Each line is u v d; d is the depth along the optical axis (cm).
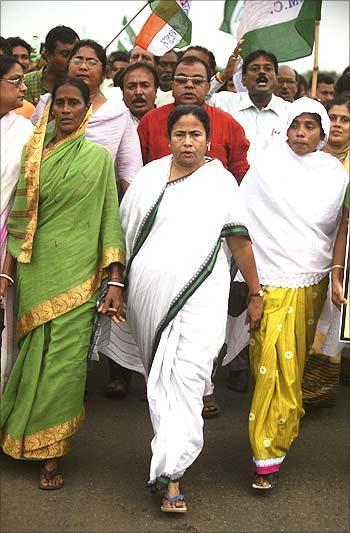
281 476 425
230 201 387
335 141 541
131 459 435
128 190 402
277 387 403
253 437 400
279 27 639
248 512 385
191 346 379
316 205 421
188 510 384
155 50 639
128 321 409
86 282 396
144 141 525
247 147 533
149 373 392
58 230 394
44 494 391
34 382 392
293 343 409
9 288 414
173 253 381
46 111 400
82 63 480
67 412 394
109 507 382
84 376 398
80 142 398
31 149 397
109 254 393
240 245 393
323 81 834
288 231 420
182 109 383
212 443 465
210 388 394
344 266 411
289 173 424
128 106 579
